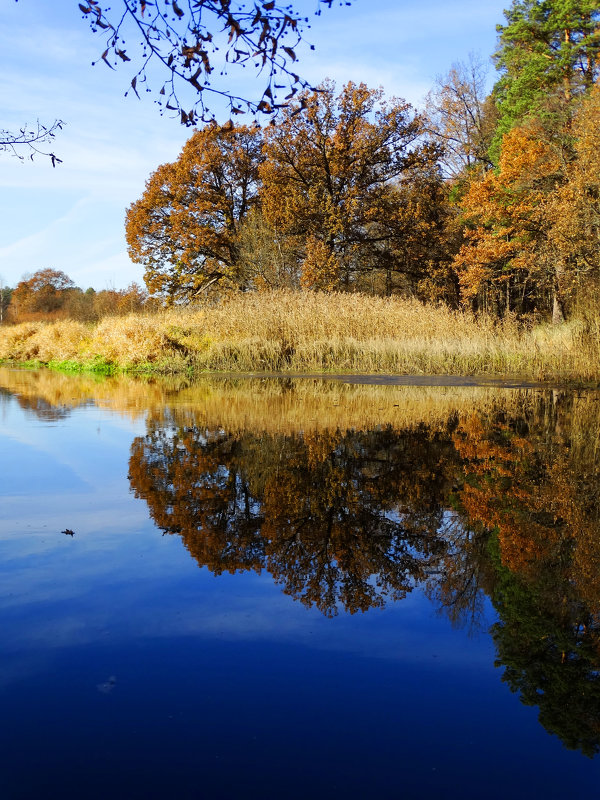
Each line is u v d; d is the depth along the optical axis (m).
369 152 27.94
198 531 3.39
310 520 3.63
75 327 21.95
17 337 24.50
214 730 1.65
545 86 26.98
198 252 32.91
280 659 2.03
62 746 1.58
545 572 2.88
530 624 2.34
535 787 1.46
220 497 4.12
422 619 2.36
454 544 3.26
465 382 13.73
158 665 1.97
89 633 2.18
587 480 4.72
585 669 2.01
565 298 20.25
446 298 31.55
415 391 12.09
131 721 1.69
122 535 3.30
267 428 7.19
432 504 4.02
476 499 4.16
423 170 29.95
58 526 3.45
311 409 9.11
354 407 9.39
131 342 18.67
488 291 28.80
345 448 5.95
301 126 27.55
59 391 12.18
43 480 4.58
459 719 1.73
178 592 2.55
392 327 18.08
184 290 33.56
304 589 2.62
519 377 14.54
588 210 19.92
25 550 3.05
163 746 1.58
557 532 3.47
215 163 31.95
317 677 1.92
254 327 18.70
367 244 30.02
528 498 4.20
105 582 2.65
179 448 5.91
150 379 15.60
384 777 1.49
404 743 1.61
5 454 5.58
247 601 2.48
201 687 1.85
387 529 3.49
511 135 24.70
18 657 2.01
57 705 1.75
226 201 32.88
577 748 1.60
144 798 1.41
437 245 31.02
